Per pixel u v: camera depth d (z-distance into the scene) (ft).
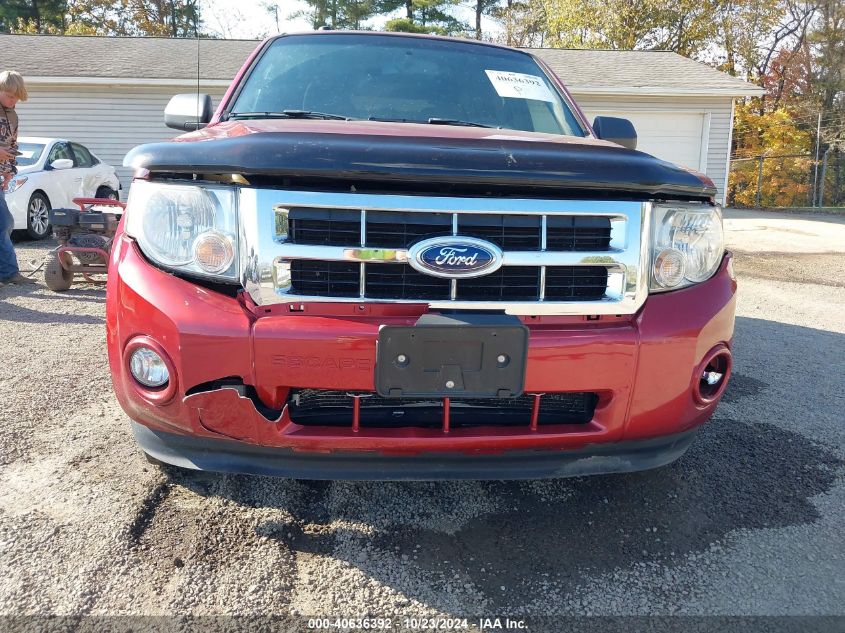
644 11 84.74
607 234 6.90
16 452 9.26
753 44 97.30
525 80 11.66
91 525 7.53
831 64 93.04
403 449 6.70
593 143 8.00
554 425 7.00
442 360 6.32
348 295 6.52
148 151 6.72
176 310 6.48
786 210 65.67
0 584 6.53
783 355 15.49
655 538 7.77
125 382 6.85
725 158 57.36
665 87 54.29
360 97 10.61
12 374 12.61
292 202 6.40
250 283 6.46
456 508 8.32
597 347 6.71
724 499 8.66
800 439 10.62
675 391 7.07
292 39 11.71
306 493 8.50
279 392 6.56
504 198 6.60
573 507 8.39
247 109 10.29
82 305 18.89
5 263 21.04
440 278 6.56
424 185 6.56
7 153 20.01
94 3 107.14
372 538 7.62
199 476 8.59
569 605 6.60
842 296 23.04
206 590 6.59
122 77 50.08
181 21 72.69
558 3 90.12
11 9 108.68
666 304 7.06
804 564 7.32
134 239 6.95
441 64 11.51
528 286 6.74
